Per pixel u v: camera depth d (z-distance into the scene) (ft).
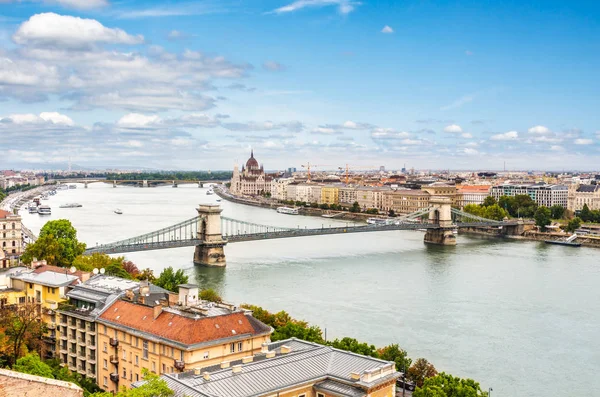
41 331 486.79
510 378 507.71
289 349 372.79
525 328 645.51
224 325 413.18
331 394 323.78
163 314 426.10
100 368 455.22
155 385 280.51
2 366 426.51
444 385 381.60
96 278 534.37
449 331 629.10
